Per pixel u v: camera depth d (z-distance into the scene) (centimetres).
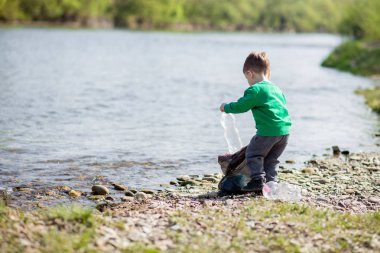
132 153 1303
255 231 644
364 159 1259
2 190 939
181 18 15812
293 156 1315
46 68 3619
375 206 829
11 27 10244
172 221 669
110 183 1022
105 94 2455
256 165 840
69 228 591
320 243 614
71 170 1120
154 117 1869
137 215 712
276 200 816
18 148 1316
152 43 7750
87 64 4097
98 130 1598
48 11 12044
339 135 1609
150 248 565
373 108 2134
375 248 606
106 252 545
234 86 2994
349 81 3359
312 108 2158
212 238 613
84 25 12950
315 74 3847
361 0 6519
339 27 7919
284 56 5981
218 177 1082
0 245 526
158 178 1077
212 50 6719
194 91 2709
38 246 537
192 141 1477
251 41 10031
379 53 4291
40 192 940
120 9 14200
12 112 1855
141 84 2939
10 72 3244
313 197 877
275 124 820
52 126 1631
